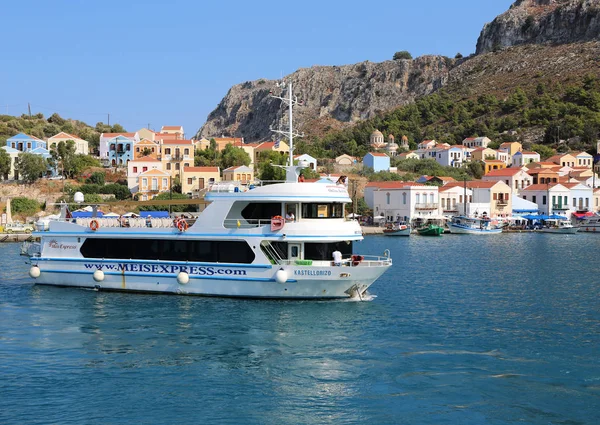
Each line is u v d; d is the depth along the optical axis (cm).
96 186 11919
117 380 2655
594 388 2566
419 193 12769
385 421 2283
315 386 2595
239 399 2464
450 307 4072
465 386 2589
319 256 4012
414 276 5541
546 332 3428
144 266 4269
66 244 4553
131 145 14538
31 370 2778
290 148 4291
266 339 3216
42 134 19212
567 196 14350
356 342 3184
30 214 11125
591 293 4647
